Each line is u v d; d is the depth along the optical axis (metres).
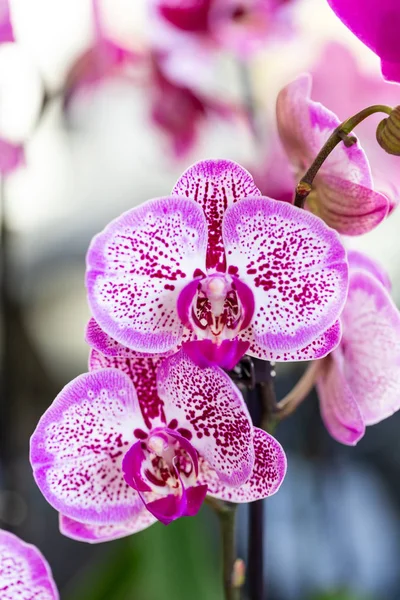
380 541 1.30
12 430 0.97
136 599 0.91
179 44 0.95
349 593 1.04
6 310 0.98
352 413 0.68
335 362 0.68
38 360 1.48
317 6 1.01
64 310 1.71
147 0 0.95
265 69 1.07
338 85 0.88
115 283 0.62
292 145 0.68
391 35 0.64
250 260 0.63
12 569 0.66
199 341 0.63
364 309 0.68
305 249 0.62
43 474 0.64
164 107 1.10
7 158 0.95
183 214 0.61
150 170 1.65
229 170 0.62
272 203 0.62
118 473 0.65
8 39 0.82
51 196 1.72
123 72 1.06
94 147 1.58
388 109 0.62
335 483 1.16
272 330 0.63
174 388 0.64
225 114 1.07
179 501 0.64
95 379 0.64
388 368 0.68
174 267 0.62
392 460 1.52
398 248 1.43
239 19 0.98
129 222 0.61
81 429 0.64
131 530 0.66
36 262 1.73
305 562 1.16
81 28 1.01
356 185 0.64
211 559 1.09
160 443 0.64
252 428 0.62
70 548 1.41
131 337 0.62
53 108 1.05
